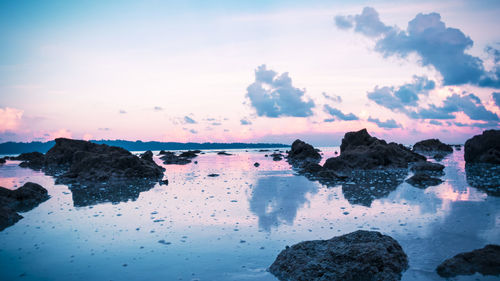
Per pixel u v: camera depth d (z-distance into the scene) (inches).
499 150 893.8
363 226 300.0
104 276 201.3
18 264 223.5
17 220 349.1
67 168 1146.0
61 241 273.1
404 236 263.7
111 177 724.0
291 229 297.6
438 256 217.6
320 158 1435.8
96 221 339.9
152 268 212.7
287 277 195.5
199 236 281.1
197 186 599.8
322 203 413.7
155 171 784.9
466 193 448.5
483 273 184.2
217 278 196.2
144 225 320.8
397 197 440.1
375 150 923.4
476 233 265.0
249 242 262.5
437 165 775.1
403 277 186.9
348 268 193.3
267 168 998.4
